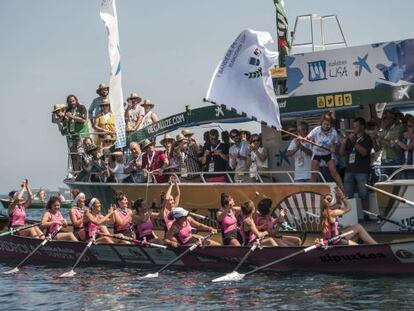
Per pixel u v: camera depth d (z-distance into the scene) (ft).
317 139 69.05
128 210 76.43
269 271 66.08
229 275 63.62
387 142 66.44
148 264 72.43
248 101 69.62
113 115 84.53
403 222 64.95
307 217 69.87
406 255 60.18
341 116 73.41
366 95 65.31
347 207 64.90
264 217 68.85
